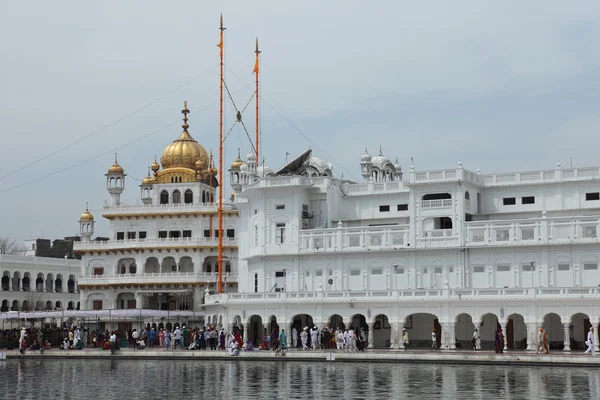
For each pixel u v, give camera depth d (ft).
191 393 182.39
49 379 217.56
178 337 322.75
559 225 329.31
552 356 248.52
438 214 349.20
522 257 334.44
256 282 389.80
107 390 190.19
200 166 495.82
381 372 228.63
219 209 424.05
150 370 245.65
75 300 599.98
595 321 295.28
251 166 445.78
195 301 453.58
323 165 438.81
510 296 307.58
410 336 350.23
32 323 444.14
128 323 453.58
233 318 356.38
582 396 168.66
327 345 316.81
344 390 183.73
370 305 330.95
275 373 229.66
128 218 476.13
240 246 408.05
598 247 323.57
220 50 448.65
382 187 382.42
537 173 354.74
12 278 552.41
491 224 339.57
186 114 513.04
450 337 315.99
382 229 357.82
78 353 304.30
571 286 315.78
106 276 467.93
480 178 363.35
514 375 216.13
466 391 179.01
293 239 373.61
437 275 347.77
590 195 345.31
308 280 370.32
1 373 237.04
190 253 462.60
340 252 362.33
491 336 335.26
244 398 172.14
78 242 478.18
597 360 242.78
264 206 380.58
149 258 475.72
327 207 378.53
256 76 484.33
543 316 303.27
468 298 313.12
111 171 485.97
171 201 483.51
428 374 220.84
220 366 260.42
